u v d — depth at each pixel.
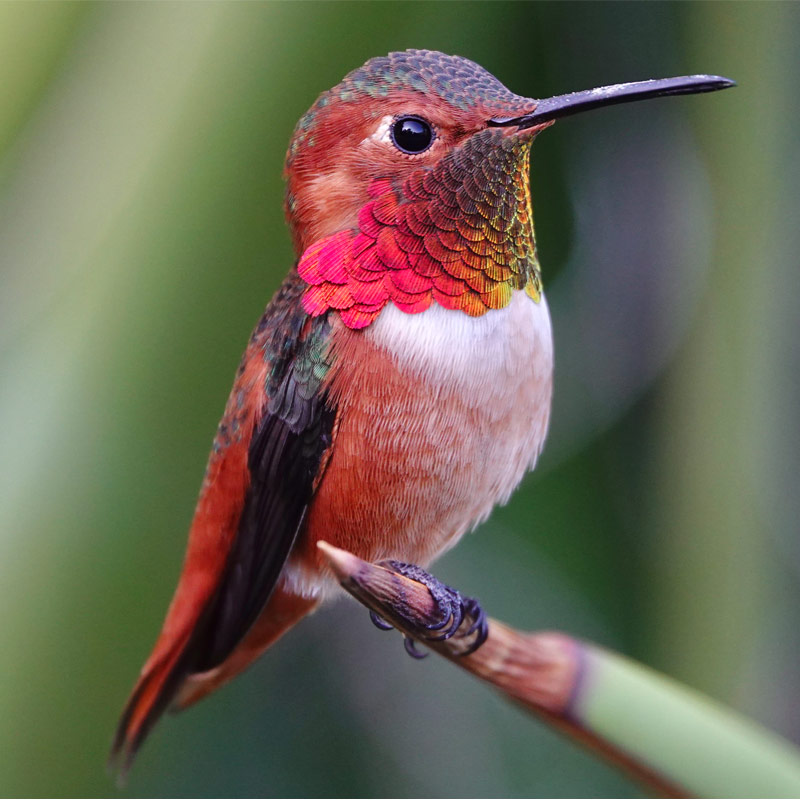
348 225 1.06
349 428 1.06
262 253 1.06
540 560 1.10
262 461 1.06
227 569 1.07
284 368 1.06
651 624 1.08
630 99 1.06
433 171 1.06
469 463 1.06
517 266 1.06
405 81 1.06
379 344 1.06
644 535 1.10
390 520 1.06
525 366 1.06
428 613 1.04
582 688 1.04
